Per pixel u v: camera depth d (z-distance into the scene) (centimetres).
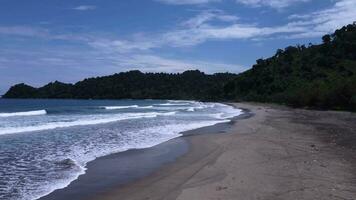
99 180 1250
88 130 2719
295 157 1562
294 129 2772
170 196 1041
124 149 1891
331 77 9000
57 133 2505
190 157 1673
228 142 2069
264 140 2119
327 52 11894
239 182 1152
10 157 1625
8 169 1391
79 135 2416
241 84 13725
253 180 1173
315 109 6216
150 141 2183
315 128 2845
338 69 10331
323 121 3578
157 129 2855
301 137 2253
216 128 2947
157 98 18975
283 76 11544
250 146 1889
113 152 1800
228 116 4538
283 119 3878
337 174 1241
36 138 2244
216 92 15750
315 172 1269
